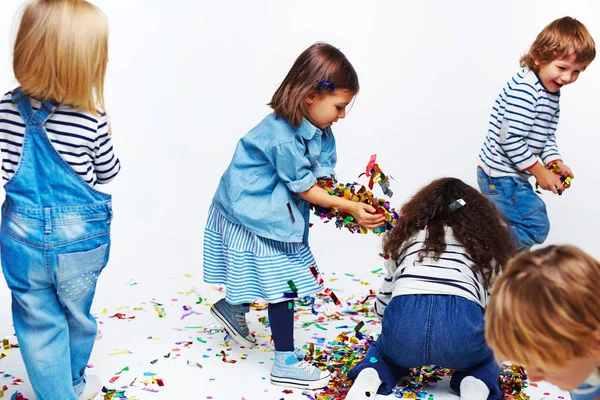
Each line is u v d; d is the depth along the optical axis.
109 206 2.18
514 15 5.80
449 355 2.23
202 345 2.70
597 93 5.32
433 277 2.28
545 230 3.15
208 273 2.65
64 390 2.16
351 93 2.46
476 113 4.97
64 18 2.01
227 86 5.15
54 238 2.08
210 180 4.31
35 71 2.01
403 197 4.07
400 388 2.38
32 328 2.14
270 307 2.49
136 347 2.66
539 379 1.49
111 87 5.08
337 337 2.73
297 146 2.45
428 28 5.78
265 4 5.98
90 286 2.20
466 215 2.39
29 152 2.07
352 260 3.52
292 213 2.49
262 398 2.36
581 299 1.37
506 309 1.42
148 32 5.64
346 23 5.80
